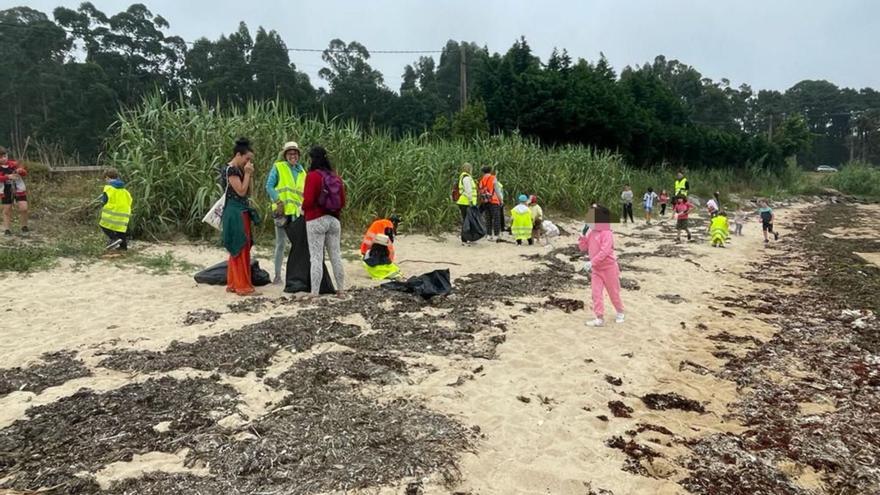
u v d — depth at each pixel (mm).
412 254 11016
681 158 38250
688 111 44969
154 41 51250
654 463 3785
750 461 3902
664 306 8070
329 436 3676
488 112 29812
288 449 3482
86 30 50906
